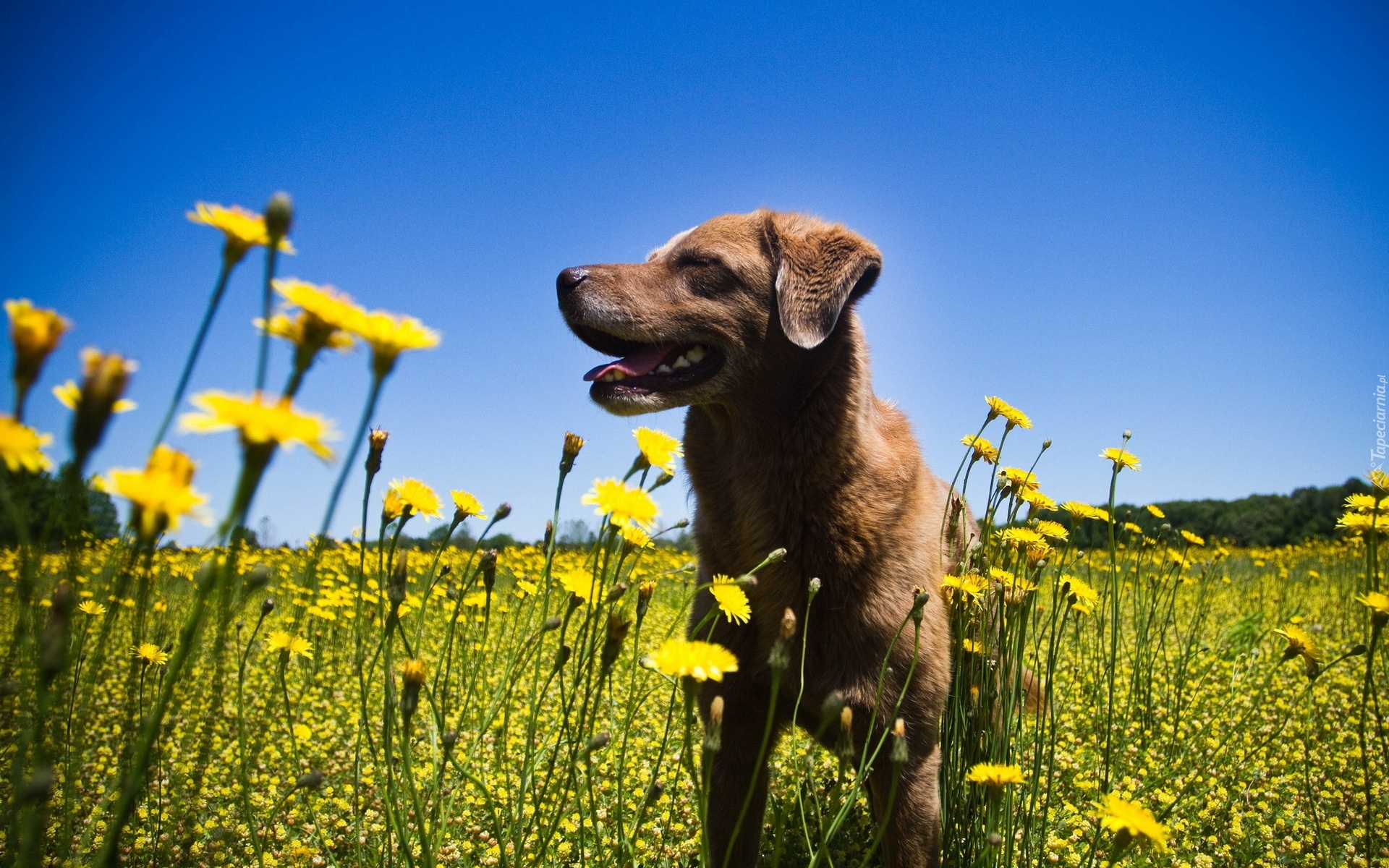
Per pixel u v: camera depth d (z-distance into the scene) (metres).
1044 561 0.56
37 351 0.23
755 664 0.61
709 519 0.66
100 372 0.23
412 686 0.35
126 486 0.23
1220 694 0.93
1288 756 0.75
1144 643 0.89
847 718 0.39
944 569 0.66
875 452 0.63
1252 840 0.60
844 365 0.63
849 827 0.67
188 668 0.47
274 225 0.24
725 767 0.60
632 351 0.72
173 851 0.48
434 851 0.41
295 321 0.24
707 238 0.69
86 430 0.23
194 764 0.59
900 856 0.56
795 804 0.69
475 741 0.45
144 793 0.50
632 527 0.44
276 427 0.22
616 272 0.69
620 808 0.43
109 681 0.90
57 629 0.25
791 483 0.61
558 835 0.58
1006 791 0.50
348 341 0.24
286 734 0.77
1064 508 0.63
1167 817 0.59
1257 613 1.28
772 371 0.64
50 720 0.43
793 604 0.60
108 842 0.24
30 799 0.25
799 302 0.64
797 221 0.71
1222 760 0.69
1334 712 0.87
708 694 0.61
